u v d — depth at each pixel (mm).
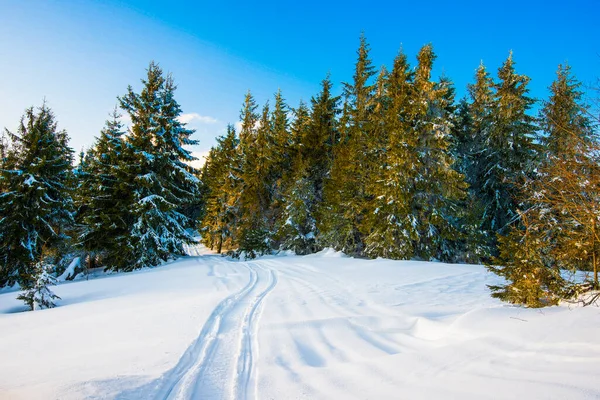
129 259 19438
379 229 16922
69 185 21828
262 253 25422
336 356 4074
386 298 7215
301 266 14633
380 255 17109
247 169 29250
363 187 19234
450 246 17969
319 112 25391
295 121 29719
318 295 8062
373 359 3641
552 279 4777
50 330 6059
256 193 28797
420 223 16953
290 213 23938
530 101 19500
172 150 22969
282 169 29609
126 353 4398
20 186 17188
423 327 4746
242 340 4914
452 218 17922
